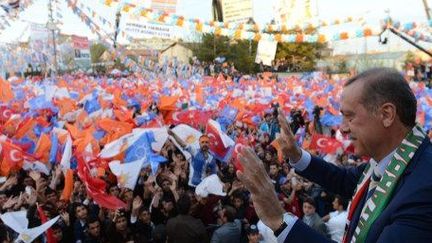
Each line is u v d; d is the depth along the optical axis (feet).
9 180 24.73
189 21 36.70
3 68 86.48
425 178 5.24
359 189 6.50
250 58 151.33
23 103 45.68
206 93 66.13
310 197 23.62
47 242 19.92
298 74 150.41
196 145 28.94
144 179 26.40
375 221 5.52
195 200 22.15
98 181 21.27
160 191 23.81
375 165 6.30
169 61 91.35
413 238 4.93
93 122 37.19
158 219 23.35
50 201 23.15
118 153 25.61
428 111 49.01
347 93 5.95
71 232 20.79
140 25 41.22
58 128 30.48
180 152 30.27
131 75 110.42
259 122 47.44
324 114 47.93
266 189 5.85
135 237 21.33
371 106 5.69
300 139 38.65
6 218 18.31
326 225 21.57
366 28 40.55
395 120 5.65
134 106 49.03
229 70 136.77
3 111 38.70
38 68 99.45
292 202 26.20
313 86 82.43
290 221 5.72
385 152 5.84
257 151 33.47
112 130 31.60
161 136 26.00
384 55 116.37
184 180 28.04
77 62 106.52
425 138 5.70
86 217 20.95
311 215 21.91
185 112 39.75
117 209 20.85
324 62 164.76
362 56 127.03
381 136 5.74
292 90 75.61
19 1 40.93
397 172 5.52
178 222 18.07
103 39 50.01
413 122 5.74
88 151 26.30
